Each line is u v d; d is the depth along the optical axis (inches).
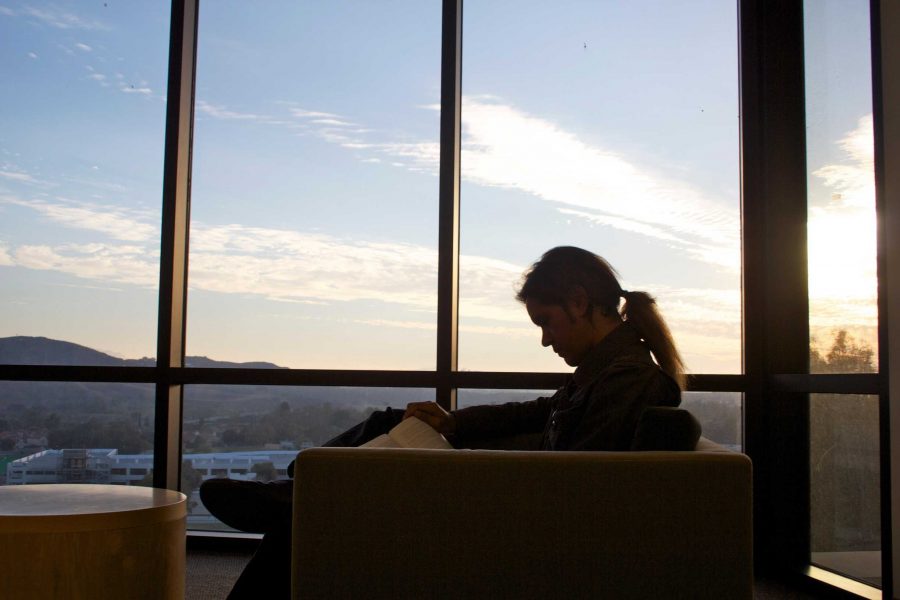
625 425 54.8
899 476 93.0
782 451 119.5
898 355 93.8
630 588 48.1
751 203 125.0
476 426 73.3
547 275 65.7
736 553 48.2
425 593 48.4
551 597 48.1
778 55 124.0
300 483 48.9
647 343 64.0
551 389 125.6
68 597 56.9
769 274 122.3
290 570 54.5
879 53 97.7
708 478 48.4
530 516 48.3
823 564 112.2
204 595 104.6
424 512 48.4
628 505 48.3
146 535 60.4
